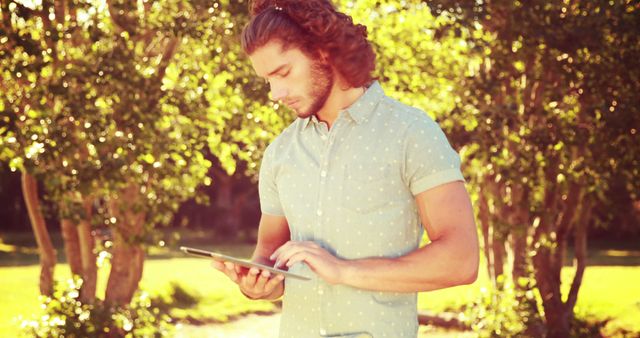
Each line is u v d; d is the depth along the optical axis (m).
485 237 11.00
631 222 30.48
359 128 1.93
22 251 29.00
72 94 7.94
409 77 9.66
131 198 8.94
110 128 8.34
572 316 10.65
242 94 8.81
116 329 9.18
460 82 9.71
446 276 1.81
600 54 8.47
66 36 8.41
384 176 1.90
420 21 9.75
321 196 1.94
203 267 22.16
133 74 8.12
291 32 1.85
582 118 9.40
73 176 7.89
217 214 35.53
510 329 9.91
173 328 10.03
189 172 9.07
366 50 1.93
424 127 1.90
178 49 9.25
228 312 14.95
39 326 8.82
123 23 8.48
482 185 10.37
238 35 8.00
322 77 1.89
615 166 8.95
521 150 8.99
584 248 10.66
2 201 36.72
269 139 9.35
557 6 8.52
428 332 13.08
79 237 9.70
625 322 12.37
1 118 7.66
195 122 9.10
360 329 1.92
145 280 18.09
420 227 1.97
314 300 1.96
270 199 2.19
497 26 8.60
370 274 1.82
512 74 9.31
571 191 10.26
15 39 7.70
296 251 1.84
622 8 8.37
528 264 10.23
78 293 9.07
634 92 8.62
